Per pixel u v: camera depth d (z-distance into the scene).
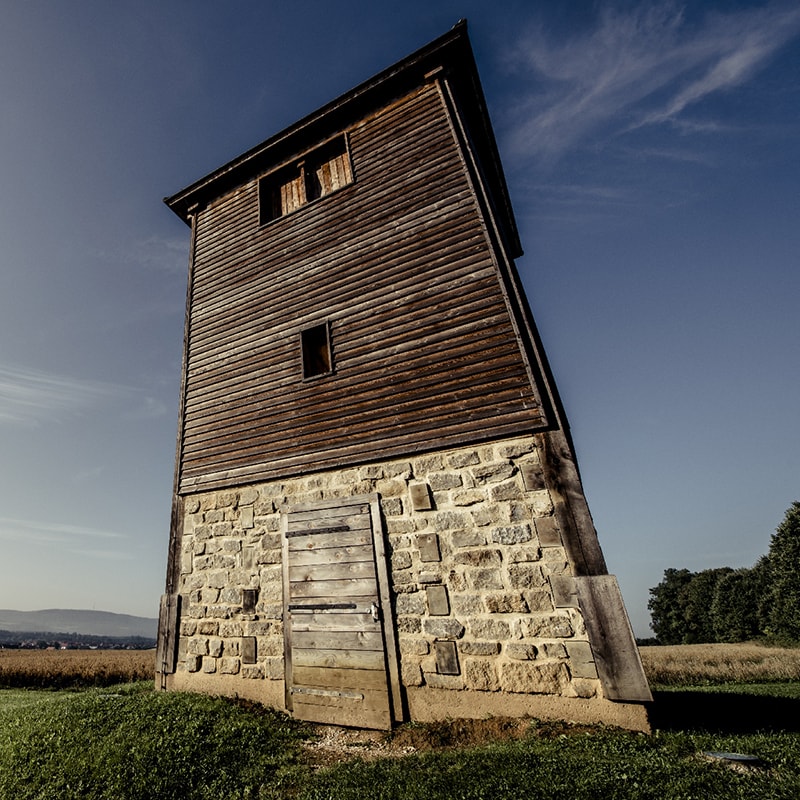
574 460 5.25
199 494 7.63
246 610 6.50
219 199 10.18
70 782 3.83
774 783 3.05
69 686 16.45
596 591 4.70
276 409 7.38
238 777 4.02
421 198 7.51
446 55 8.14
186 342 9.07
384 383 6.63
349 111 8.89
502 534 5.29
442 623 5.29
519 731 4.47
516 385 5.79
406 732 4.90
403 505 5.93
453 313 6.54
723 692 9.62
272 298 8.28
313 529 6.38
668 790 3.02
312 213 8.51
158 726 4.96
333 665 5.67
